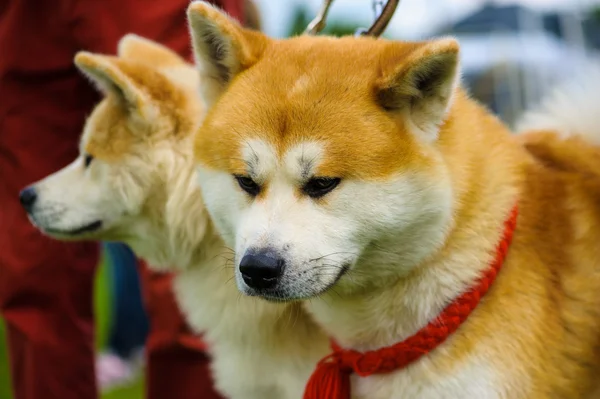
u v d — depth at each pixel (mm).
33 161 1283
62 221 1163
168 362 1232
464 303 921
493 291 930
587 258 953
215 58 1006
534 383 912
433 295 933
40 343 1271
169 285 1212
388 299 952
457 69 903
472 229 929
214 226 1094
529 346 913
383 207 898
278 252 883
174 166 1120
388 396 956
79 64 1115
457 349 922
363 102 910
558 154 1016
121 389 1736
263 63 966
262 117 917
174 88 1142
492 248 928
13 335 1295
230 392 1145
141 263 1260
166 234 1156
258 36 999
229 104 953
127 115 1136
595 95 1059
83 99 1299
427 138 923
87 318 1335
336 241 898
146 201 1145
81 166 1176
